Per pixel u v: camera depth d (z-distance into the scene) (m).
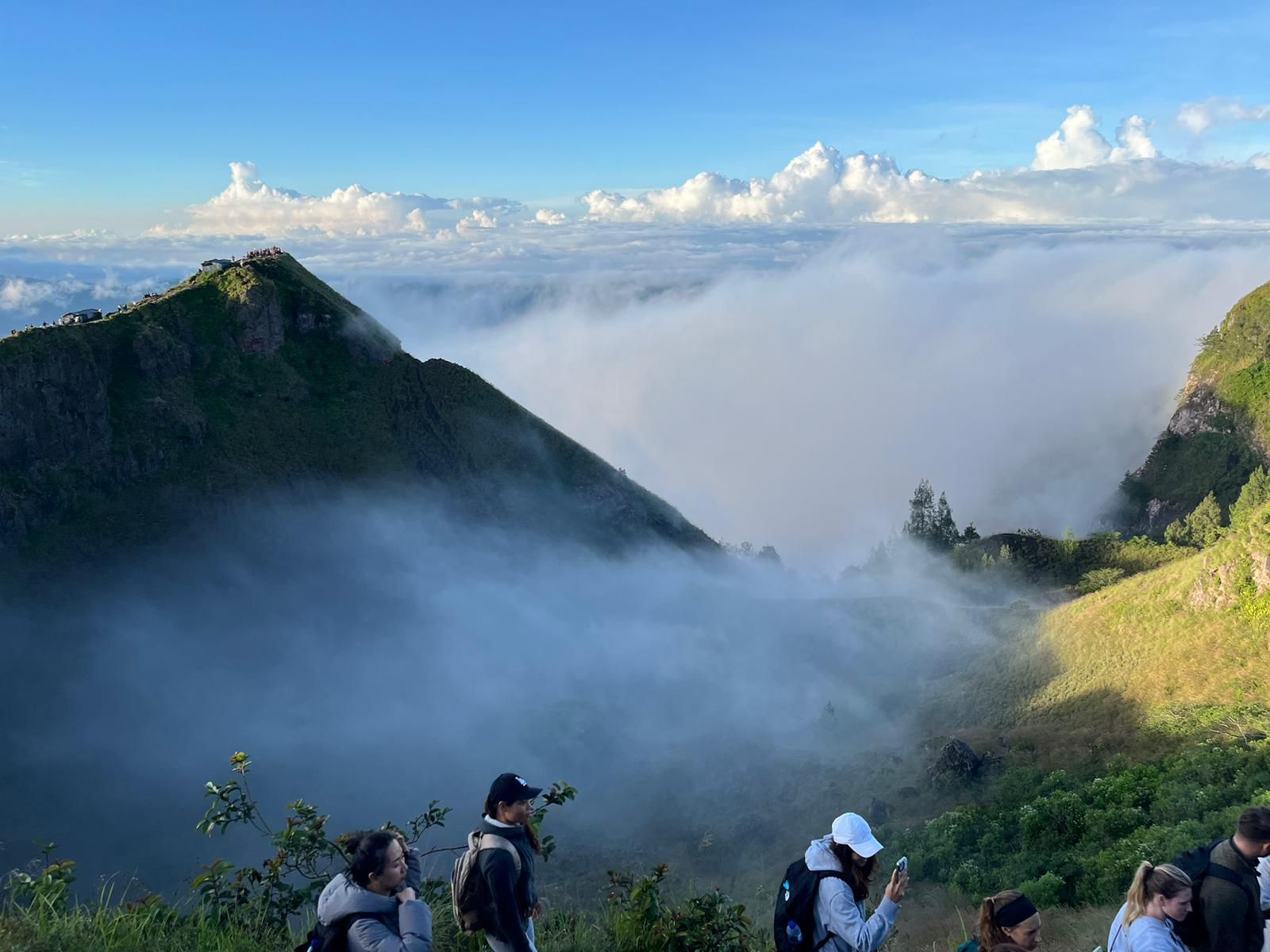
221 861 8.64
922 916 26.38
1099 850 26.75
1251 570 49.50
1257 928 6.53
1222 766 29.25
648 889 8.93
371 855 5.53
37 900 7.62
